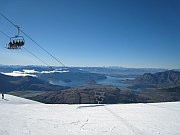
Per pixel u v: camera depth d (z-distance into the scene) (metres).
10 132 14.94
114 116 22.86
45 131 15.55
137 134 15.37
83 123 18.78
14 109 27.89
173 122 19.81
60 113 25.05
